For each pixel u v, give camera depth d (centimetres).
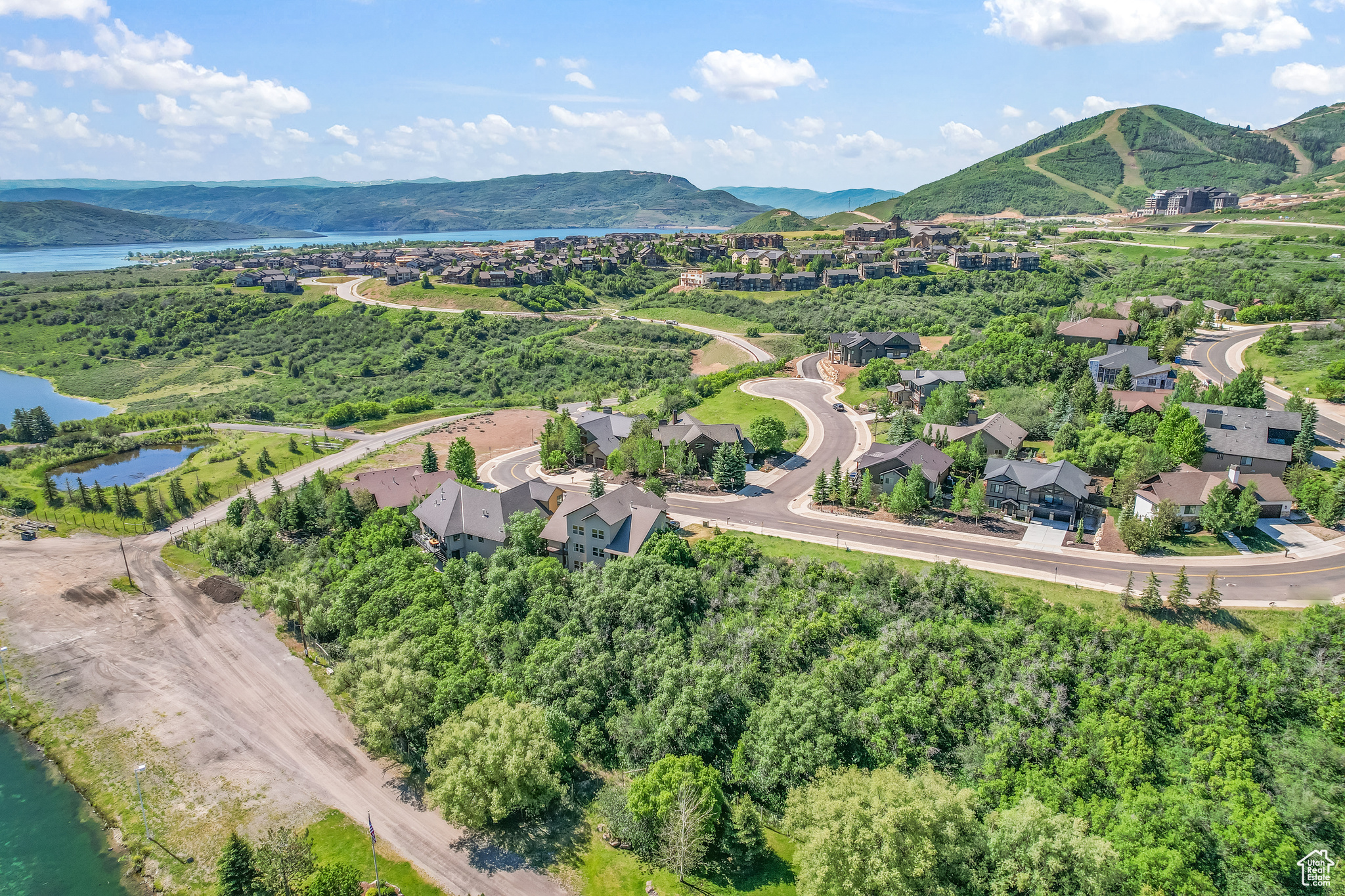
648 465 12938
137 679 8856
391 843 6469
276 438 17625
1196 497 9631
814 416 15962
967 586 8325
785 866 6200
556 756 6700
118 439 17825
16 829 6831
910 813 5509
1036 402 13575
